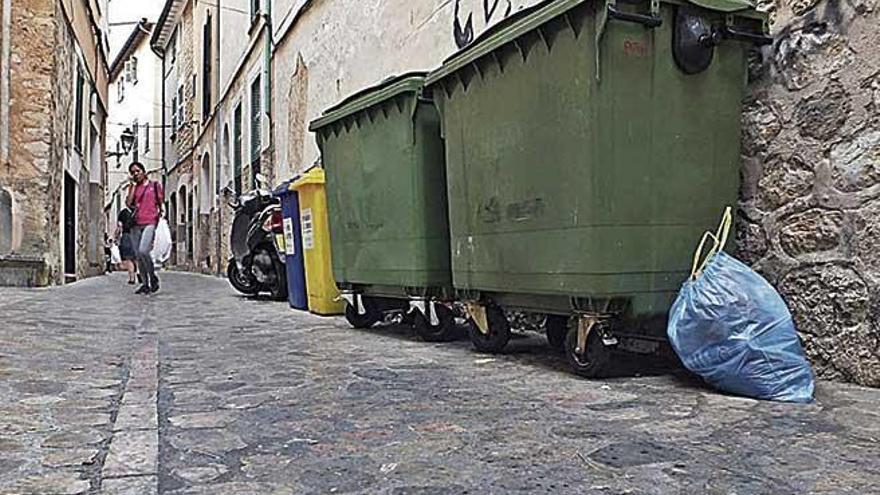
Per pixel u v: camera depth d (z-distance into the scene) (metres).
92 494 1.88
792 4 3.30
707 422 2.53
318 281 6.64
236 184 16.14
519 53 3.47
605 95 3.08
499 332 4.12
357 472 2.04
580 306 3.30
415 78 4.48
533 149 3.43
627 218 3.15
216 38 18.19
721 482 1.92
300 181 6.84
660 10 3.13
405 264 4.63
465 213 3.98
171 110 25.72
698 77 3.25
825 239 3.16
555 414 2.67
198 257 20.86
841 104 3.11
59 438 2.39
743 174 3.50
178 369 3.70
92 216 17.20
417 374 3.50
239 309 7.36
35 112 11.04
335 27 9.36
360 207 5.08
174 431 2.48
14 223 10.91
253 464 2.12
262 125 13.34
